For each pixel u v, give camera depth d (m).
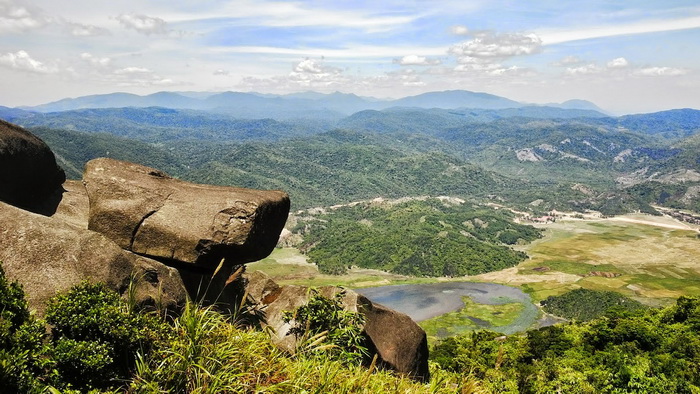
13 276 7.95
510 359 51.19
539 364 48.50
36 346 5.87
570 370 39.97
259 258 12.61
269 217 12.55
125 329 6.62
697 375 35.56
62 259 8.40
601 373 37.00
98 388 6.06
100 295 6.99
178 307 9.85
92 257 8.66
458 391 9.24
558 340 57.19
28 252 8.27
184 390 6.45
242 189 13.04
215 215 11.47
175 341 6.84
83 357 6.00
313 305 11.24
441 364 49.19
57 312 6.48
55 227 8.77
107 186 11.48
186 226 11.16
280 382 6.93
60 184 14.03
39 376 5.72
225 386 6.34
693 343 43.53
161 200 11.57
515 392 37.78
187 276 11.65
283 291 14.16
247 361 7.10
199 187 12.80
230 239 11.29
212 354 6.79
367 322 12.86
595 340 53.38
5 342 5.65
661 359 41.81
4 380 5.20
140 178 11.96
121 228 11.08
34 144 12.77
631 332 50.91
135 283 8.99
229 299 13.03
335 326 10.79
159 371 6.34
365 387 7.78
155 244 11.03
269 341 7.91
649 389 28.92
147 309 8.88
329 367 7.67
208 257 11.23
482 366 44.06
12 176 11.95
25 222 8.59
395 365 12.96
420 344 14.30
